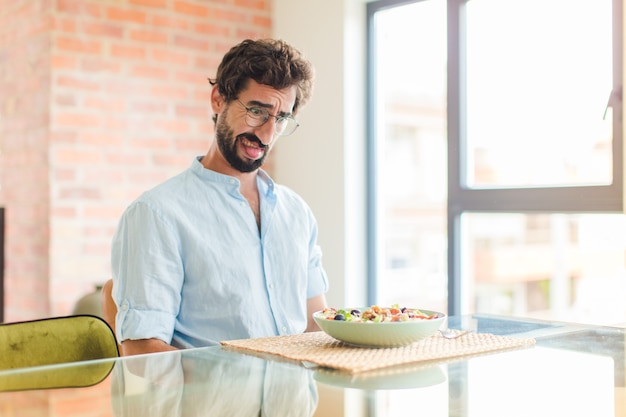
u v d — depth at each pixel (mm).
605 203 2881
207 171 1925
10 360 1500
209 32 3689
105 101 3359
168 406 981
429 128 5477
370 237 3674
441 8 3445
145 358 1287
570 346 1414
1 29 3564
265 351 1337
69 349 1571
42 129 3260
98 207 3350
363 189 3678
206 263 1843
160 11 3521
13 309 3475
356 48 3652
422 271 5332
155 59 3512
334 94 3652
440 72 3455
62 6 3236
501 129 3375
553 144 3229
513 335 1514
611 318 3420
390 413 955
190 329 1845
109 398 1018
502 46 3357
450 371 1199
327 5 3676
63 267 3252
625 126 2725
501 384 1113
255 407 981
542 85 3254
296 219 2053
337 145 3639
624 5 2707
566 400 1021
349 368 1184
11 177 3482
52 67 3213
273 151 3928
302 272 2023
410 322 1354
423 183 5469
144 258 1771
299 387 1088
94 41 3324
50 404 984
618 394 1057
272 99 1856
